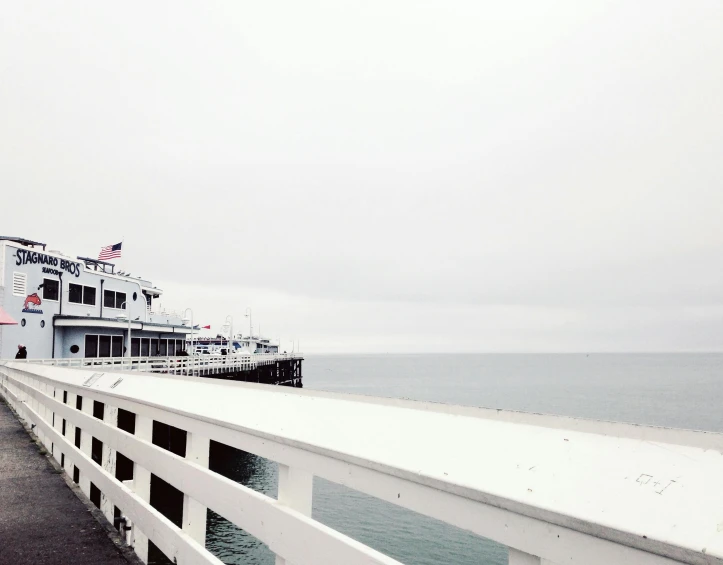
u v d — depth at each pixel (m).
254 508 1.98
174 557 2.61
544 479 1.09
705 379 150.75
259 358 58.03
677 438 1.02
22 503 4.89
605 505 0.96
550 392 102.62
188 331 48.00
